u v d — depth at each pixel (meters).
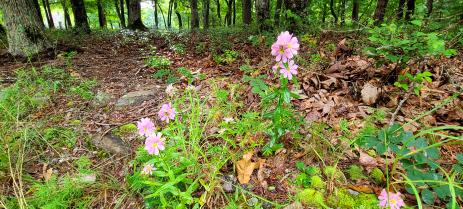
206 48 6.64
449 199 1.83
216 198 2.07
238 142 2.62
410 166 1.80
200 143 2.70
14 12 5.98
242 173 2.25
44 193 2.18
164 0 33.91
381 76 3.40
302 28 6.59
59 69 4.95
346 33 5.79
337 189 2.02
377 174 2.11
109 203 2.19
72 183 2.27
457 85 2.90
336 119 2.81
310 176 2.18
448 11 4.56
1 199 2.20
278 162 2.34
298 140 2.50
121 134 3.05
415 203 1.87
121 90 4.31
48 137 2.99
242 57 5.38
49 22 19.56
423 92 3.04
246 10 13.21
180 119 2.86
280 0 9.43
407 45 2.91
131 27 15.37
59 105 3.83
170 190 1.83
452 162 2.18
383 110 2.79
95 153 2.81
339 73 3.63
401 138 1.86
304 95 3.33
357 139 2.12
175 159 2.24
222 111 3.09
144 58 6.34
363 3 12.56
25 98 3.75
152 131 2.01
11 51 6.30
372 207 1.85
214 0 24.47
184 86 4.18
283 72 1.93
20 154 2.69
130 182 2.26
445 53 2.57
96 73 5.24
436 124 2.61
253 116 2.73
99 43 8.80
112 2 23.34
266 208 1.98
